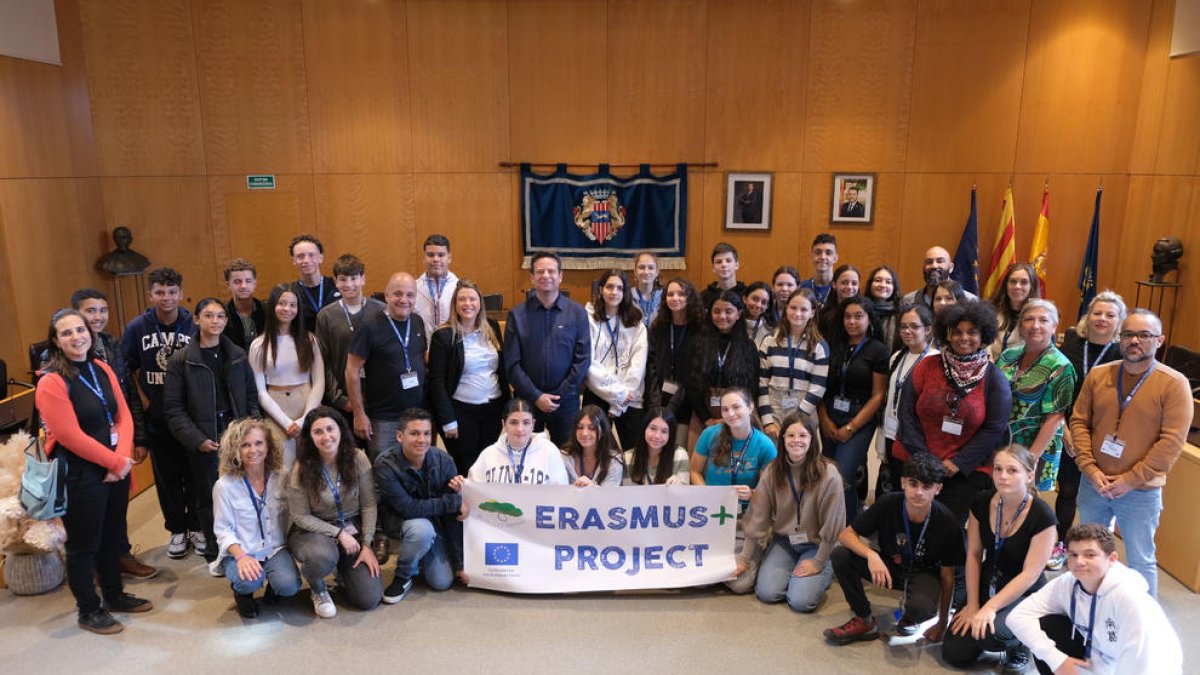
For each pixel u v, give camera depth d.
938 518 3.63
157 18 7.44
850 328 4.64
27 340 6.87
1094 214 7.39
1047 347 4.08
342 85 7.62
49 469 3.58
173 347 4.54
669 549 4.25
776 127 7.60
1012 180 7.50
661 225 7.81
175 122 7.61
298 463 3.95
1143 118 7.22
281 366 4.50
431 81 7.62
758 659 3.64
